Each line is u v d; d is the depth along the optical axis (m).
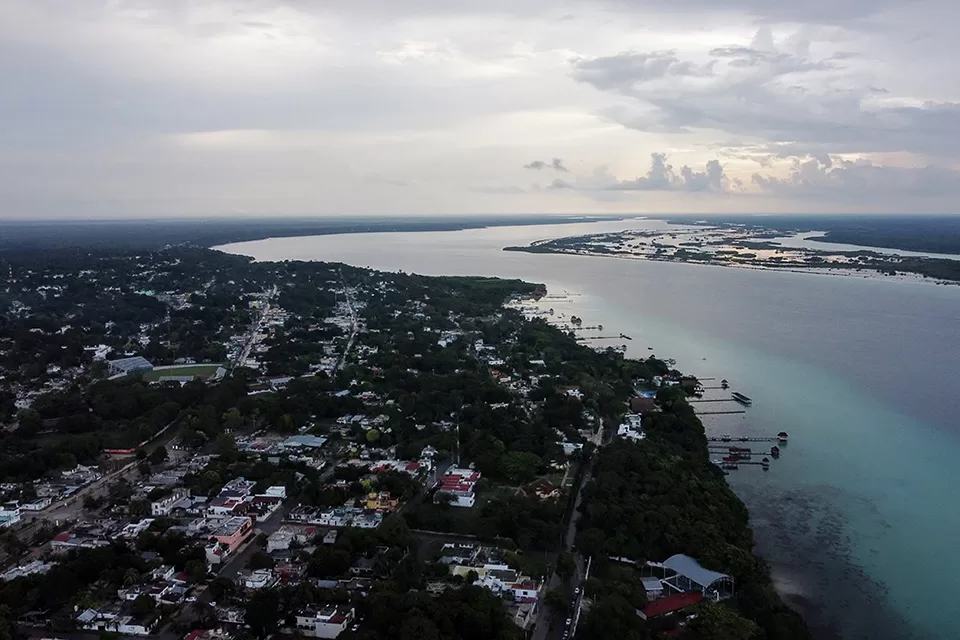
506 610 146.12
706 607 143.50
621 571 158.50
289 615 143.88
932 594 157.12
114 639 137.38
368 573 160.75
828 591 158.12
